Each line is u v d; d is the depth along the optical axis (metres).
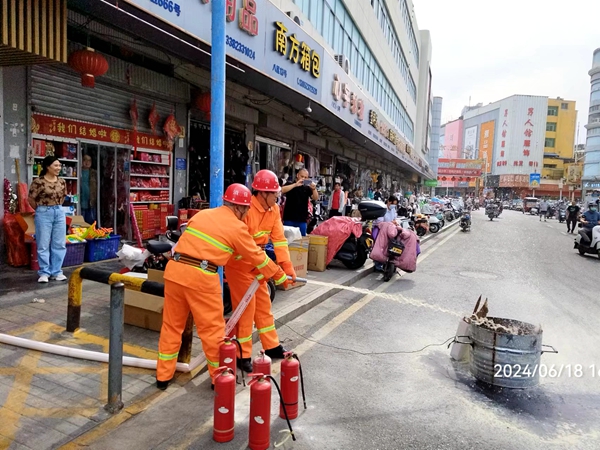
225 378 2.95
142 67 8.97
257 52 8.09
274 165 15.53
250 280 4.03
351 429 3.27
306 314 6.15
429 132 57.75
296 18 11.52
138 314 4.75
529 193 79.56
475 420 3.49
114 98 8.57
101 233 7.43
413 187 56.03
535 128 86.56
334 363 4.49
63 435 2.88
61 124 7.53
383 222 8.84
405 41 33.22
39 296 5.45
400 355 4.80
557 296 7.95
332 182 21.81
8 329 4.43
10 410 3.11
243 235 3.52
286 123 15.16
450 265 10.98
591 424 3.51
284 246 4.39
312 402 3.65
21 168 6.87
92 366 3.84
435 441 3.17
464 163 74.00
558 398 3.94
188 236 3.50
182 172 10.62
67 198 7.80
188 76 10.01
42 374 3.65
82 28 7.15
